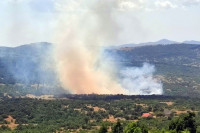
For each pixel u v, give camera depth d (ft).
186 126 601.21
